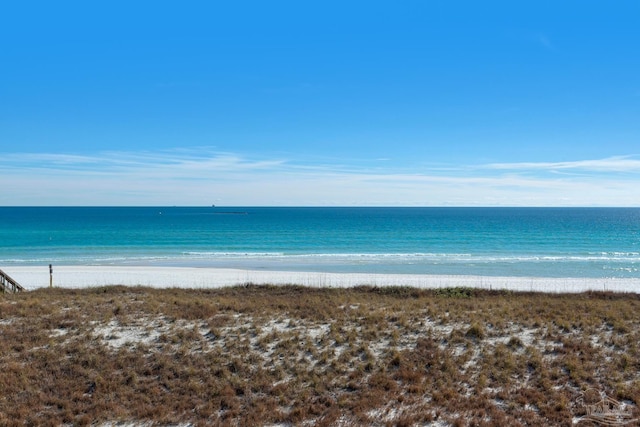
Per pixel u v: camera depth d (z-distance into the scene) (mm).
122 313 18266
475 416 11312
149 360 13953
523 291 29391
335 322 17453
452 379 13125
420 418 11148
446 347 15148
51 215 186750
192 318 17781
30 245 69312
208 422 10992
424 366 13883
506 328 16969
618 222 148250
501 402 12023
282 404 11891
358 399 12062
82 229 104938
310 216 194500
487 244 73938
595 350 14844
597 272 45594
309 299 23031
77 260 52188
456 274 43812
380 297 25203
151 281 36031
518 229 110562
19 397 11859
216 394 12258
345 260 53344
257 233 96438
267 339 15445
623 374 13367
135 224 126125
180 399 12008
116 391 12258
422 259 54500
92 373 13055
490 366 13766
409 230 106312
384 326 16984
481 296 27141
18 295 22188
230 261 52281
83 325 16453
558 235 92188
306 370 13500
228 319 17750
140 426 10875
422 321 17625
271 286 29312
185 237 85812
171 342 15164
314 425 10898
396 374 13336
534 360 13992
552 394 12250
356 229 109688
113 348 14633
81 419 10852
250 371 13414
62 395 12016
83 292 24891
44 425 10711
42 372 13016
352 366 13828
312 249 66438
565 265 50250
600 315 18891
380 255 57906
